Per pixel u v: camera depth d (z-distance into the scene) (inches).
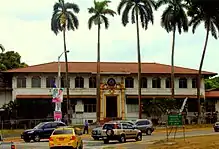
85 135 1935.3
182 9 2576.3
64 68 2760.8
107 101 2760.8
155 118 2630.4
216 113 2751.0
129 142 1496.1
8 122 2303.2
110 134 1472.7
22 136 1633.9
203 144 1127.6
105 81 2753.4
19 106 2527.1
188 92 2874.0
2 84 2755.9
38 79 2714.1
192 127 2411.4
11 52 3378.4
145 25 2503.7
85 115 2723.9
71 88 2728.8
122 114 2741.1
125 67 2874.0
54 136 1126.4
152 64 3014.3
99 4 2539.4
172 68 2596.0
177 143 1227.9
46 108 2583.7
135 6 2501.2
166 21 2586.1
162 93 2832.2
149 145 1278.3
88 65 2881.4
